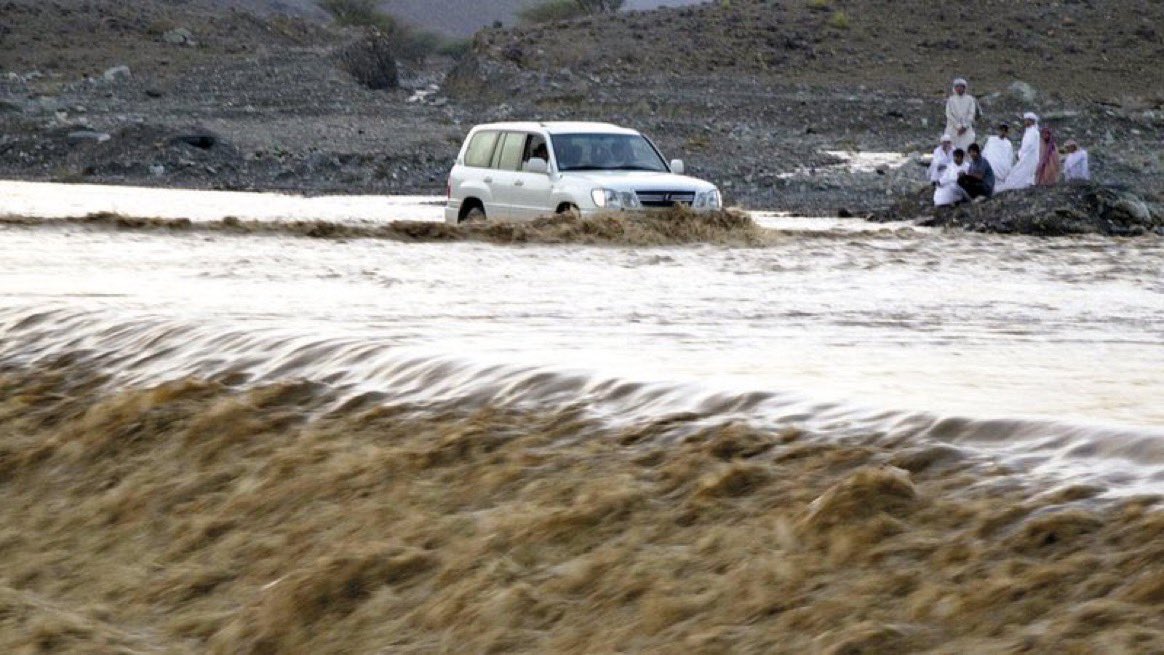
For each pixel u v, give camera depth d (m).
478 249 41.03
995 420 12.63
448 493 13.08
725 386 14.52
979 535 10.41
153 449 15.45
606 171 51.81
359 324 21.89
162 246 38.75
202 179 98.56
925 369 17.69
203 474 14.66
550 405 14.78
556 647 10.51
